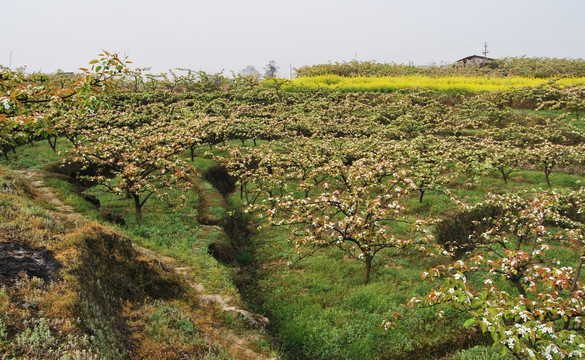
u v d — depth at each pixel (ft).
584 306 21.59
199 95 124.77
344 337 31.27
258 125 89.10
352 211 38.17
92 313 19.95
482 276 44.27
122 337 20.99
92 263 24.52
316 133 89.10
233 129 85.92
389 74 181.37
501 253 50.75
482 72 175.32
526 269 28.07
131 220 49.11
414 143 70.64
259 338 27.91
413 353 29.81
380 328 31.65
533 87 111.34
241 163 68.74
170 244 43.16
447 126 93.56
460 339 31.09
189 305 29.22
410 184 40.83
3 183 39.83
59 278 20.66
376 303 34.96
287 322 33.53
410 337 31.27
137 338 21.94
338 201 38.60
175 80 135.13
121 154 50.31
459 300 20.43
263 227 57.00
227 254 44.50
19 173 55.52
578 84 112.68
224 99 123.24
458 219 57.00
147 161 49.78
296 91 139.33
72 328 17.56
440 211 58.23
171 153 50.01
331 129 92.94
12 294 18.44
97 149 49.88
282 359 27.89
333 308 35.04
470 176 72.84
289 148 77.66
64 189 50.26
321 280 40.24
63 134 71.56
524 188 66.95
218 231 47.50
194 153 82.23
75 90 28.50
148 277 29.04
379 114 105.19
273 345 28.37
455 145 75.56
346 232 39.40
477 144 73.20
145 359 20.40
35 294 18.80
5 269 20.01
